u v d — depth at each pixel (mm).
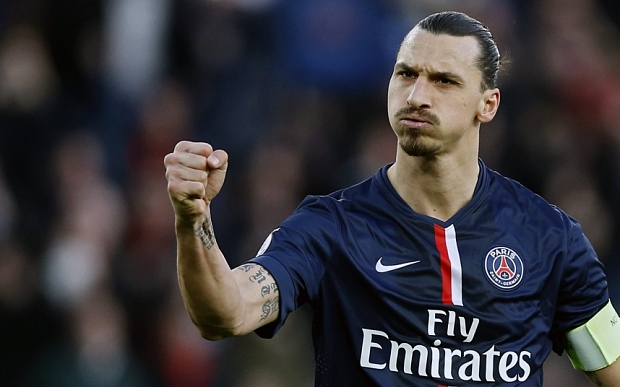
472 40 13336
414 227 13391
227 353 29031
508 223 13648
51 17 35188
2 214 30203
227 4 36438
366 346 13086
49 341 28688
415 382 13000
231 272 11969
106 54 36125
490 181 13938
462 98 13211
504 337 13195
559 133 35156
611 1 40188
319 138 35094
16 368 28266
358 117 36156
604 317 14070
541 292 13477
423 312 13086
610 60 39156
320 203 13609
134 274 30688
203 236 11500
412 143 13141
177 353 29797
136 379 29203
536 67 37188
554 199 33875
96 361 28609
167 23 36469
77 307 29219
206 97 35594
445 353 13047
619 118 37469
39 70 34125
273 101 35656
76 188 31688
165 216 32219
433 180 13492
